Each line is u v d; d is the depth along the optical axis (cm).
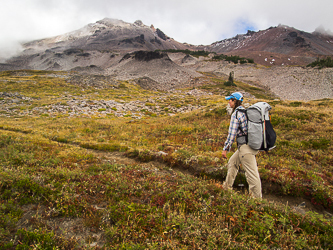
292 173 573
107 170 571
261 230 286
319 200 478
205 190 413
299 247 264
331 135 925
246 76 15875
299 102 1881
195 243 265
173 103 4547
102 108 3675
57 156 707
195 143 964
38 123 1961
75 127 1642
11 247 267
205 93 7619
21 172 474
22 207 359
